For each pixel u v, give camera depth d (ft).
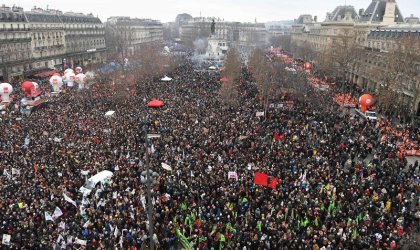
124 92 314.76
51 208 125.08
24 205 126.31
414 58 281.74
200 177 147.43
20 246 105.91
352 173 159.02
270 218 120.06
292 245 108.99
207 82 383.24
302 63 570.46
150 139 196.34
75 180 146.30
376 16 488.44
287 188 140.97
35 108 269.85
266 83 298.56
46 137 201.26
